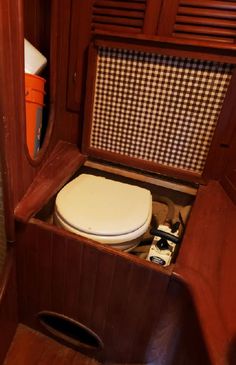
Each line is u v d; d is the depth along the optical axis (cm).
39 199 92
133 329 96
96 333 105
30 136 97
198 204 98
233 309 65
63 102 115
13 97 74
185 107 98
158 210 118
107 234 87
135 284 84
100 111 110
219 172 106
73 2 97
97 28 99
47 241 89
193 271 75
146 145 110
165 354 94
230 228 89
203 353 61
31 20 102
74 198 98
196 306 66
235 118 94
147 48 92
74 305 101
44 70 106
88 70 102
